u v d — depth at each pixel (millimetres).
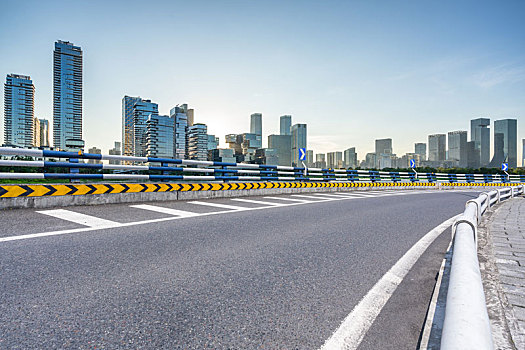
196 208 8383
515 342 2166
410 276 3695
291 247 4785
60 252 4086
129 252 4207
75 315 2504
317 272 3715
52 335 2205
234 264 3898
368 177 22391
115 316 2510
